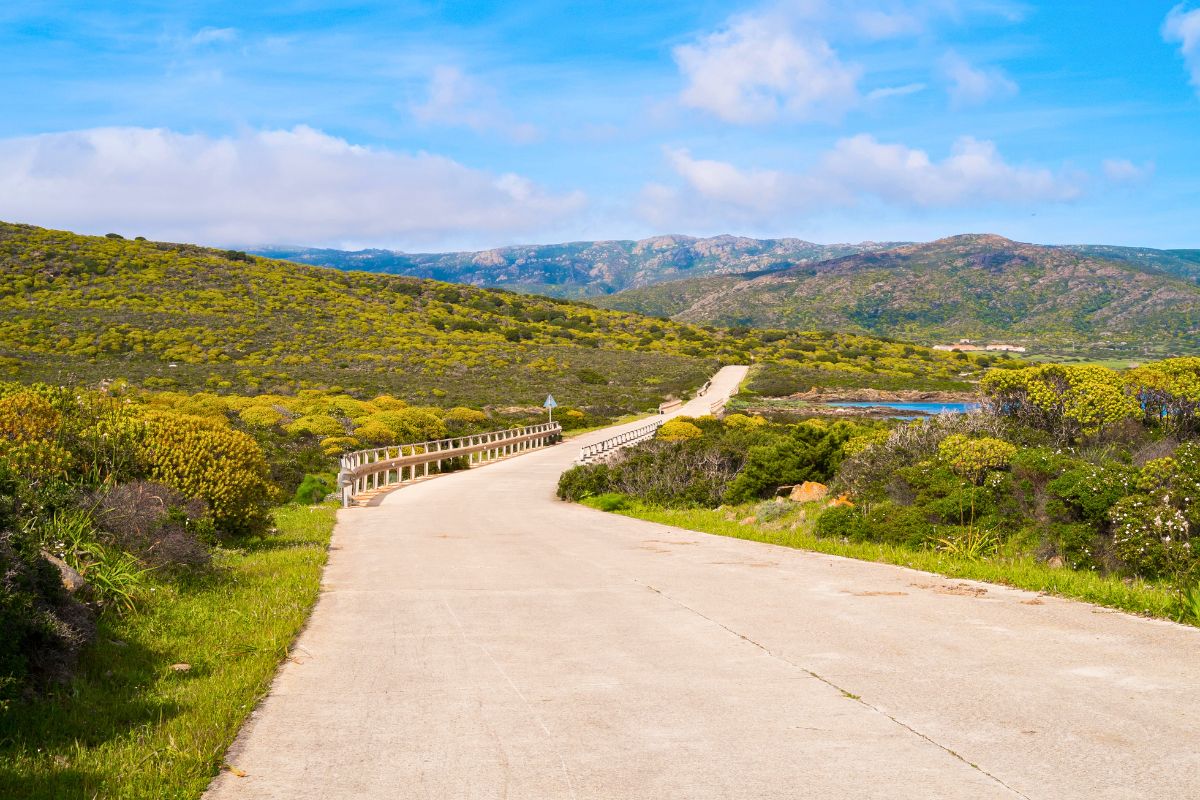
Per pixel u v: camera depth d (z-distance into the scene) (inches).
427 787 161.0
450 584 392.5
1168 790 149.4
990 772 160.4
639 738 184.4
